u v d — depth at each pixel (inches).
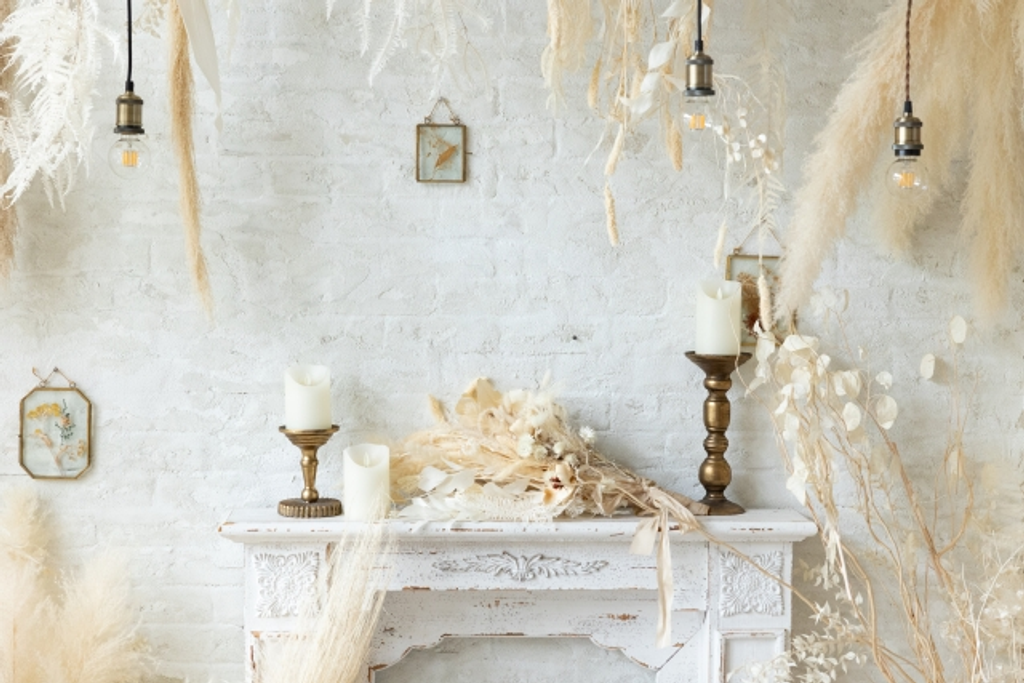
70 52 69.4
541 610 86.7
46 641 83.0
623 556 83.2
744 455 89.5
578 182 88.1
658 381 89.4
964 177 88.5
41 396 87.3
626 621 86.9
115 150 71.8
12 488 87.7
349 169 87.5
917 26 72.7
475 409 86.7
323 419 83.2
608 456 89.4
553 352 89.0
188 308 87.7
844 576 78.3
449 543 82.7
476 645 89.8
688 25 70.2
